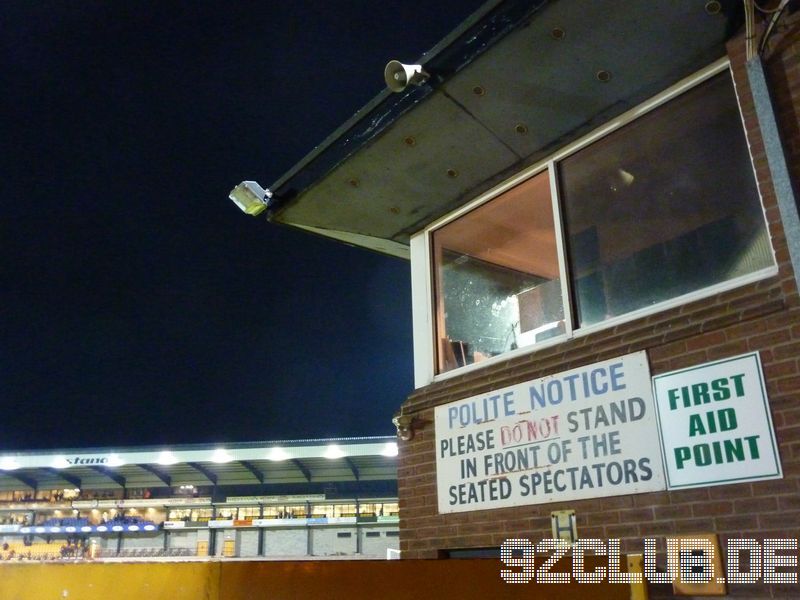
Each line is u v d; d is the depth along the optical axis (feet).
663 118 14.07
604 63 13.25
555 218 15.56
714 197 13.03
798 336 10.65
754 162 11.72
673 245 13.48
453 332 17.87
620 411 12.84
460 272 18.16
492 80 13.96
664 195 13.83
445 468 15.98
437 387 16.84
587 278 14.83
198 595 11.21
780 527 10.30
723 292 12.07
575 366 13.83
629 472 12.44
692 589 11.00
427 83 14.33
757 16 11.70
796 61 11.35
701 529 11.21
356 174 17.24
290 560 11.09
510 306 16.57
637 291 13.85
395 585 10.75
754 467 10.77
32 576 11.95
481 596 10.57
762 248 12.14
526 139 15.66
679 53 12.94
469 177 17.19
